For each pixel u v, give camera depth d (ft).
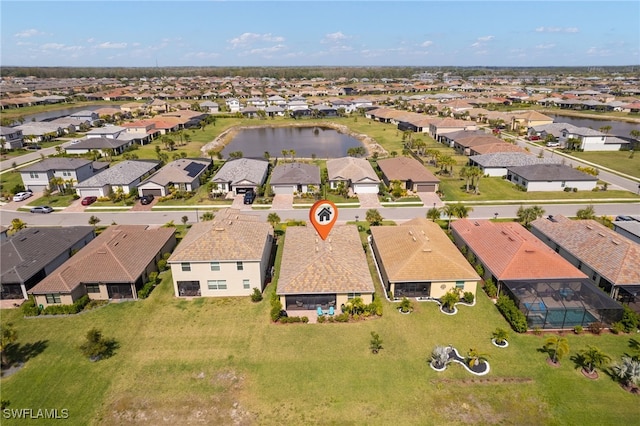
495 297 145.89
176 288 148.15
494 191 263.49
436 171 309.42
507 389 105.29
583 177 261.03
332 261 142.41
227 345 122.83
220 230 152.46
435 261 145.89
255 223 170.81
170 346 122.72
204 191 267.18
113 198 249.96
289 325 132.05
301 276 138.00
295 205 241.76
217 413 99.50
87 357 117.91
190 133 476.13
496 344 122.01
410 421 96.53
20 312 139.95
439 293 144.56
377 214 204.95
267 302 145.38
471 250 166.81
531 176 264.72
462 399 102.47
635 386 105.19
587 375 109.40
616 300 138.72
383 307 140.77
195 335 127.65
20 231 175.73
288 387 106.93
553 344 115.14
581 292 135.13
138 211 234.38
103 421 97.40
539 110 630.33
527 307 129.90
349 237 169.78
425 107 625.82
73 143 387.34
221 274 146.92
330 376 110.32
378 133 477.77
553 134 401.29
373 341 118.83
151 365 114.93
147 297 148.66
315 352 119.55
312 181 259.60
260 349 120.98
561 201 243.81
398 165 284.82
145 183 252.42
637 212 224.94
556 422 95.91
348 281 137.08
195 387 107.24
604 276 141.59
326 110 615.16
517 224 185.68
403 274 142.41
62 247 170.09
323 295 137.69
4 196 255.29
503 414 98.22
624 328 127.44
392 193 257.34
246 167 284.82
